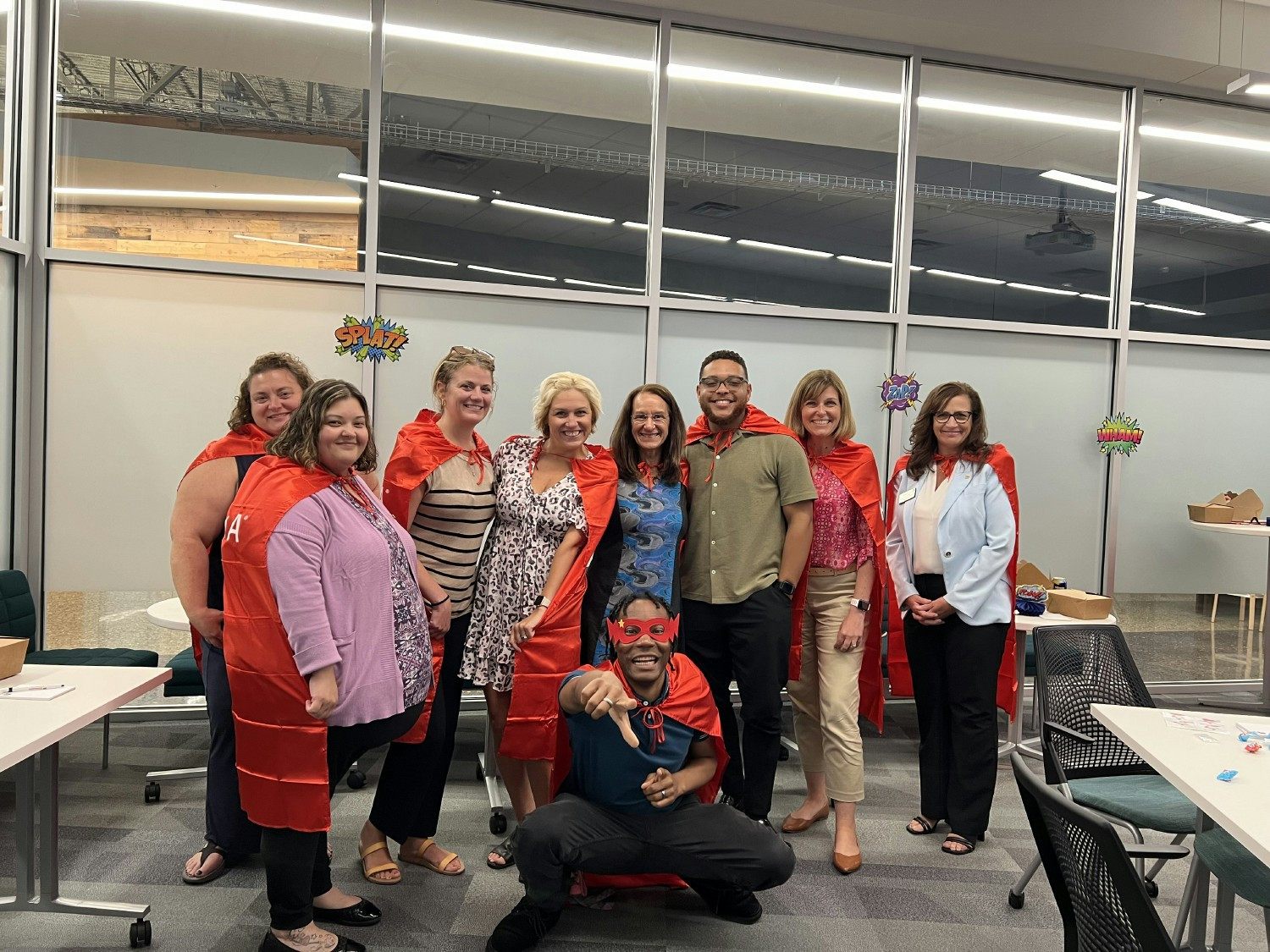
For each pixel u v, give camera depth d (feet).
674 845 7.38
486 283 13.73
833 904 8.32
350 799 10.52
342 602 6.49
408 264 13.48
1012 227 15.60
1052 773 7.77
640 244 14.34
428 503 8.30
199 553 7.59
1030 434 15.75
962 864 9.23
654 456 9.07
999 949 7.59
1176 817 6.95
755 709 9.19
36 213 12.33
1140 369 16.10
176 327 12.81
